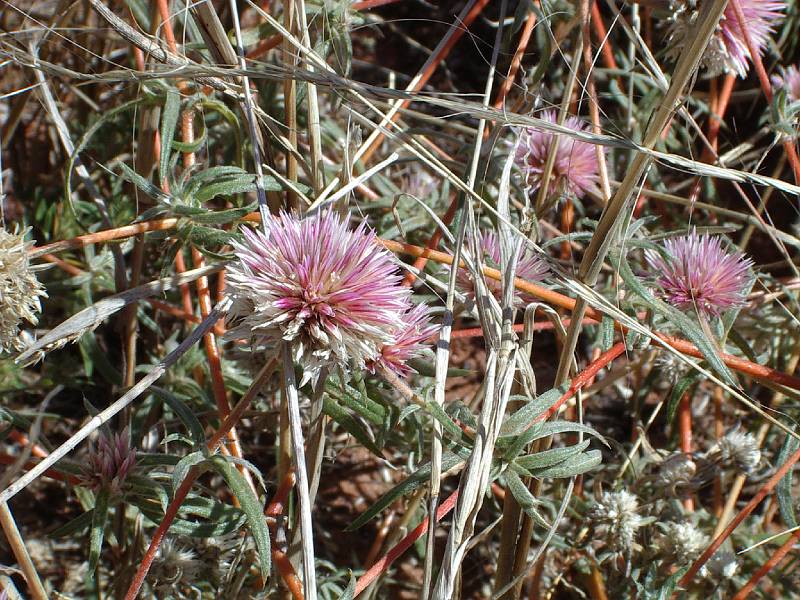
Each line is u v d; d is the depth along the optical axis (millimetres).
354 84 297
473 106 296
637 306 332
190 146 328
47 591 338
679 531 334
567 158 350
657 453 362
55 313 383
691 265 321
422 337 296
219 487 375
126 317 344
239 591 319
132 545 331
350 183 310
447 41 349
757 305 361
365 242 281
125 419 346
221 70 298
